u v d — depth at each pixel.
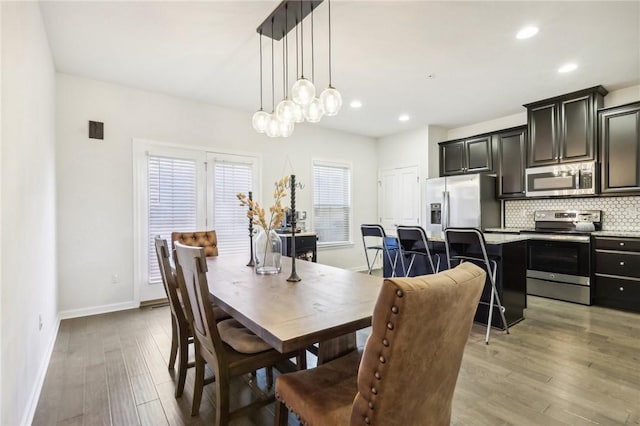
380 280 2.00
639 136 3.50
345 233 5.94
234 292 1.71
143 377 2.18
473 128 5.45
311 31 2.60
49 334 2.58
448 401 1.07
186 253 1.53
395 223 6.06
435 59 3.12
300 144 5.30
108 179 3.60
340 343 1.65
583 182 3.87
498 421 1.69
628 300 3.50
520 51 2.97
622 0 2.24
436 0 2.24
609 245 3.62
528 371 2.20
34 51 2.11
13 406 1.49
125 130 3.71
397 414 0.90
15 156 1.59
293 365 2.08
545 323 3.14
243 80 3.59
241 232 4.55
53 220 2.95
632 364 2.28
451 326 0.93
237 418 1.65
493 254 3.05
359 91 3.94
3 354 1.34
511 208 4.96
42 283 2.31
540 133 4.27
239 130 4.59
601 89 3.79
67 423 1.71
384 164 6.28
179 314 1.99
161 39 2.73
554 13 2.39
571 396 1.91
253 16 2.41
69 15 2.38
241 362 1.53
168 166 4.00
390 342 0.82
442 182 5.12
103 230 3.57
